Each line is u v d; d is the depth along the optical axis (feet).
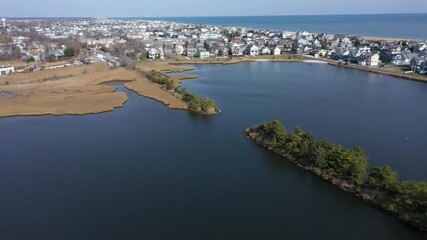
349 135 202.39
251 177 154.51
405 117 237.66
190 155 177.88
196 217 125.39
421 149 181.88
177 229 118.73
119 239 113.91
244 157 175.11
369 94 306.55
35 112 254.88
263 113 248.73
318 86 342.64
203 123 228.84
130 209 130.82
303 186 146.20
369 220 122.11
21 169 164.14
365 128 214.69
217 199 137.08
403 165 163.43
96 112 255.29
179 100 282.36
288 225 120.47
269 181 150.71
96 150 185.37
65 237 115.34
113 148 187.83
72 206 133.18
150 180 152.56
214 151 182.80
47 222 123.44
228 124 225.76
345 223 121.08
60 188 146.61
